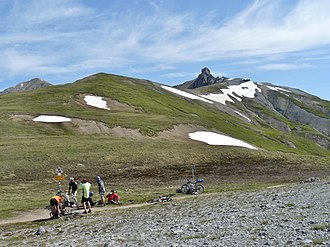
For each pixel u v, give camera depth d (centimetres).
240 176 6144
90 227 2573
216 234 1847
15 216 3262
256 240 1625
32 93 13350
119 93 14762
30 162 6050
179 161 7144
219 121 15000
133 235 2072
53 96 12850
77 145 7375
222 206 3033
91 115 10512
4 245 2181
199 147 8469
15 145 7031
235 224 2088
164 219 2620
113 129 9444
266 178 5956
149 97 15712
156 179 5700
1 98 12725
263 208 2625
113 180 5559
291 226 1855
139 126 9788
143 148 7706
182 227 2152
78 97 13125
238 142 10225
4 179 5262
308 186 4109
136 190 4731
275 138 15550
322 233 1634
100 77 17775
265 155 8256
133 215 2984
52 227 2717
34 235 2453
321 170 7038
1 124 8719
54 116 9850
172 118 11325
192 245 1631
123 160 6744
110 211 3338
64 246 1942
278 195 3384
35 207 3616
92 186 5091
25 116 9625
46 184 5119
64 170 5906
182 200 3747
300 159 8250
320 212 2230
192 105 17538
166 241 1791
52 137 8144
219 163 7306
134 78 19825
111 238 2033
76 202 3612
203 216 2583
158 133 9650
